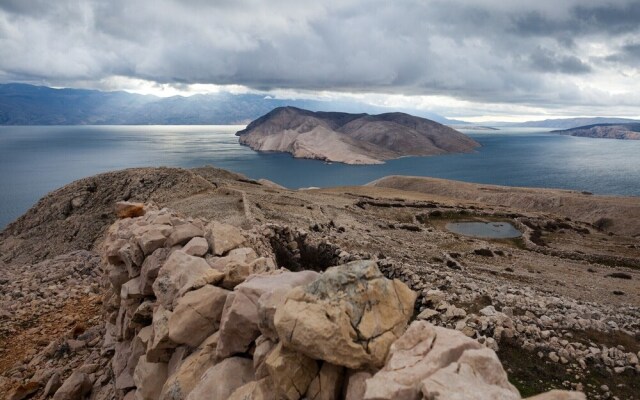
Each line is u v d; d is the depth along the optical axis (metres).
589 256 51.06
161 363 11.05
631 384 13.71
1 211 148.00
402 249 40.19
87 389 14.64
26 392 15.18
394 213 71.19
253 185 82.25
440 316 17.70
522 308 18.94
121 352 14.45
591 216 100.38
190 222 16.41
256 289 9.15
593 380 13.81
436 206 80.69
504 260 44.12
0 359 17.78
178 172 71.62
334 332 6.86
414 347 6.84
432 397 5.39
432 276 23.72
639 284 38.09
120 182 69.94
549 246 58.53
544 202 113.38
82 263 28.86
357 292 7.38
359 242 36.12
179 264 12.30
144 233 14.95
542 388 13.36
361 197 86.19
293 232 30.27
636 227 89.81
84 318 20.81
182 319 10.27
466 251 46.34
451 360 6.46
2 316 21.02
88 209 66.31
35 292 23.94
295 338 7.04
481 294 20.44
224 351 9.05
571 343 15.77
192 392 8.29
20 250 59.56
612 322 18.27
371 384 5.95
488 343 15.10
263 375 7.91
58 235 61.06
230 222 38.72
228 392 8.20
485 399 5.27
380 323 7.26
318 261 29.06
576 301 24.66
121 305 15.38
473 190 133.00
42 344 18.64
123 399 12.42
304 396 7.24
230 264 11.63
